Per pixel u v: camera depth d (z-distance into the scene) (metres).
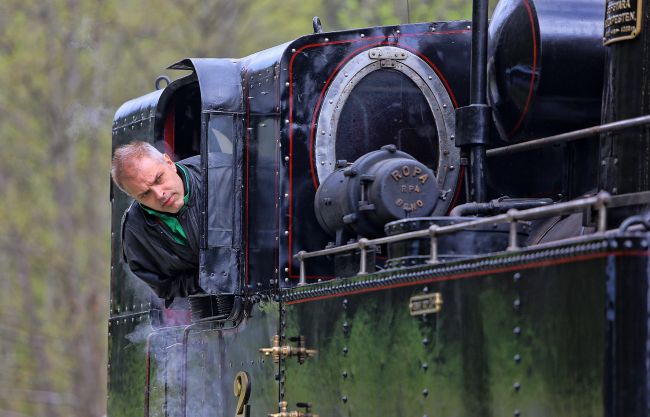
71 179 53.66
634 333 9.32
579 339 9.63
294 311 13.72
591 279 9.53
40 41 53.84
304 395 13.46
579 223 12.62
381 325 12.15
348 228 13.52
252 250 14.55
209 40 52.66
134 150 14.56
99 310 52.62
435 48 15.05
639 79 11.35
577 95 13.33
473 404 10.80
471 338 10.85
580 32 13.24
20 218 53.78
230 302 15.09
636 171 11.24
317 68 14.52
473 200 13.42
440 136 14.92
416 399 11.59
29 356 53.94
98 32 53.34
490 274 10.66
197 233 14.81
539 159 14.75
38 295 54.34
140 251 15.30
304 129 14.39
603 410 9.35
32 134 53.91
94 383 51.91
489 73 13.95
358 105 14.71
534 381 10.09
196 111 17.25
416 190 13.20
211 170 14.61
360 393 12.46
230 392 15.03
